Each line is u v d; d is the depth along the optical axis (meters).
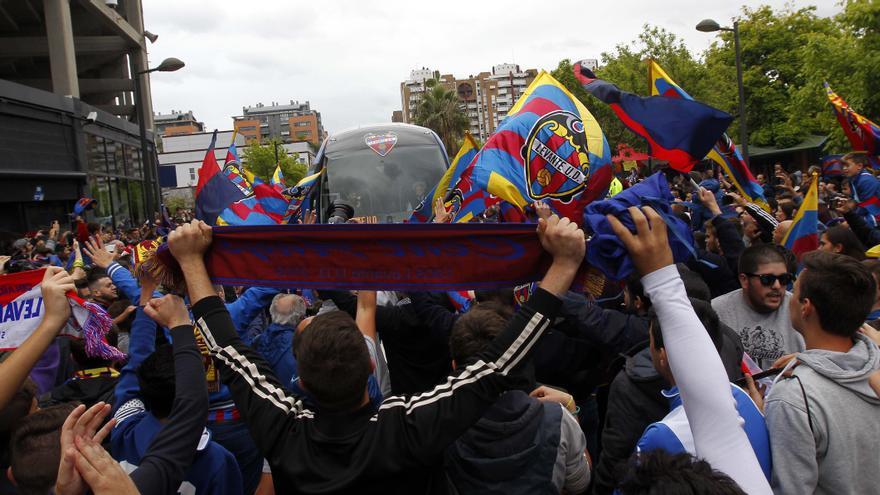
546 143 4.05
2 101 20.78
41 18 31.50
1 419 2.84
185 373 2.45
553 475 2.92
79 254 6.88
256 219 5.61
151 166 37.34
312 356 2.16
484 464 2.79
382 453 2.04
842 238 5.23
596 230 2.02
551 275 2.05
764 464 2.55
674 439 2.46
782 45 38.91
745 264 4.11
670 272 1.98
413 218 8.38
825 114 25.30
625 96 2.49
